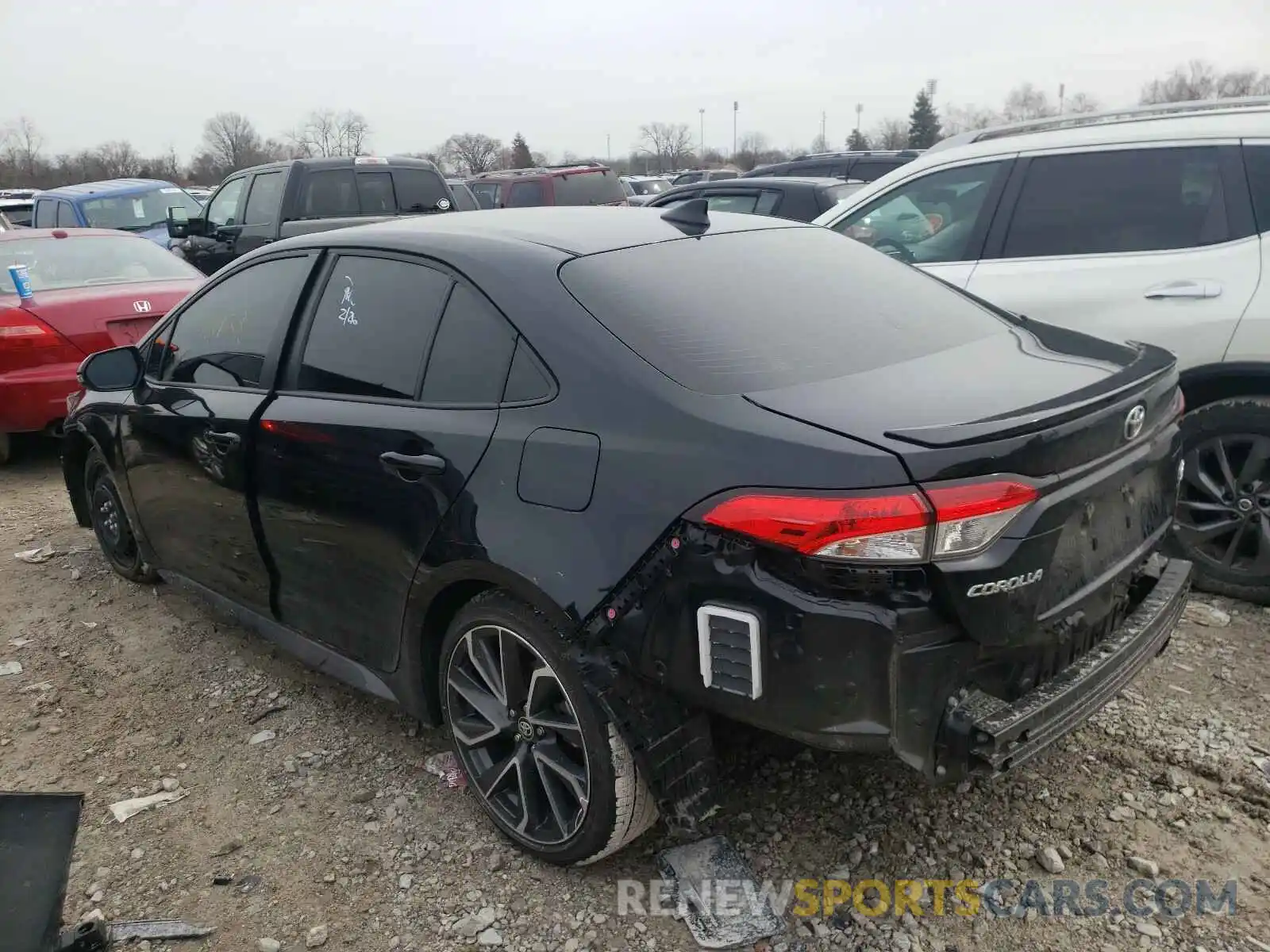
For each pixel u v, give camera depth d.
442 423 2.77
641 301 2.65
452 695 2.93
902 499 2.03
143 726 3.63
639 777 2.49
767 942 2.47
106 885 2.81
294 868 2.85
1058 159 4.53
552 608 2.46
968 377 2.53
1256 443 3.97
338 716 3.63
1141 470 2.59
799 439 2.16
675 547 2.26
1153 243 4.23
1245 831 2.77
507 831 2.83
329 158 10.66
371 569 3.03
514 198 14.78
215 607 4.02
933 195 4.96
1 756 3.48
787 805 2.96
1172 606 2.79
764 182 8.98
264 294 3.60
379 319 3.11
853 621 2.08
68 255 7.30
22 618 4.55
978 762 2.24
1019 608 2.19
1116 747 3.16
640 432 2.36
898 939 2.46
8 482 6.81
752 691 2.20
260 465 3.38
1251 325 3.92
